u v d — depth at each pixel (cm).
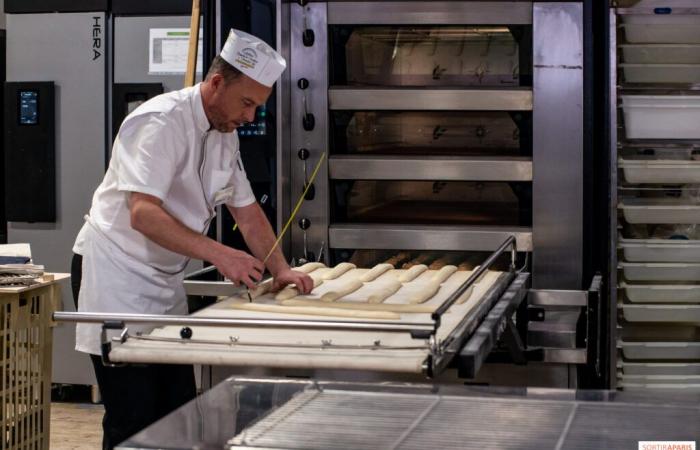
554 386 365
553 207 396
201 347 233
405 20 393
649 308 403
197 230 322
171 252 322
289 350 230
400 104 396
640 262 403
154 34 517
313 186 404
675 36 396
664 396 218
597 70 407
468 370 217
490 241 397
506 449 183
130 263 317
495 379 364
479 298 296
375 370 218
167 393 338
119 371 318
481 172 396
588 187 393
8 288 376
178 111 304
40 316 404
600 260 405
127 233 317
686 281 407
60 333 535
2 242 581
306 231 405
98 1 518
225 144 326
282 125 390
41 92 524
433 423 197
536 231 397
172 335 249
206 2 413
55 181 530
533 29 390
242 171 343
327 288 318
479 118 397
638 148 410
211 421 197
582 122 393
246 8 399
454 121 398
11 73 531
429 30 396
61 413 523
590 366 372
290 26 400
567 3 389
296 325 218
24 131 528
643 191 411
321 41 398
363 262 407
